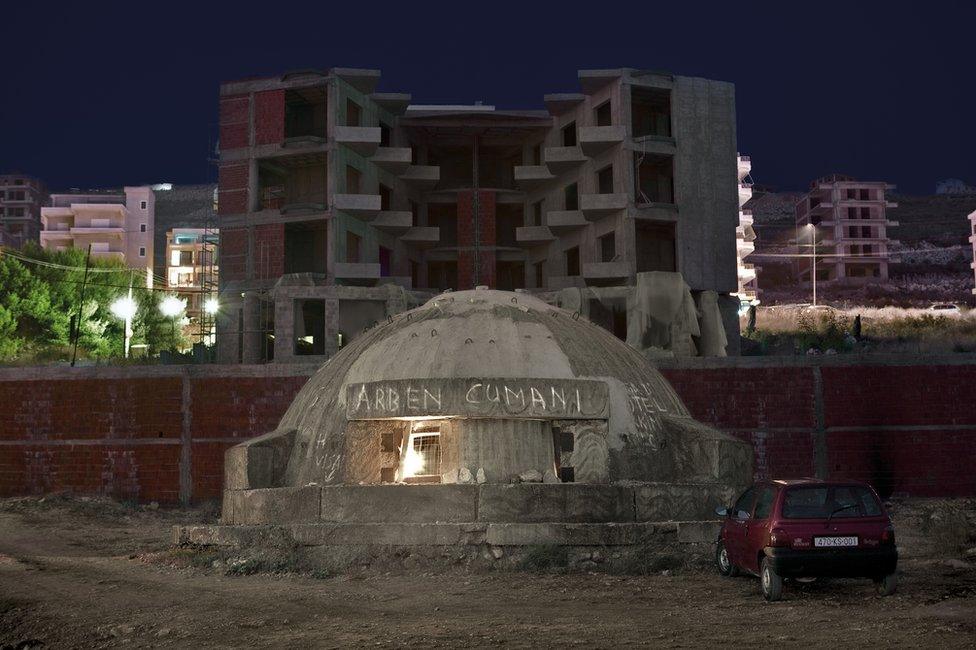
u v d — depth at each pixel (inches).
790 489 560.4
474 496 767.7
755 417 1342.3
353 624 492.4
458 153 2482.8
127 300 2709.2
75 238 4143.7
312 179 2144.4
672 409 954.1
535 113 2327.8
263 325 2076.8
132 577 703.7
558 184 2305.6
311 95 2142.0
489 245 2369.6
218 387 1384.1
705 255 2069.4
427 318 946.1
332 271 2036.2
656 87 2086.6
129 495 1365.7
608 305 1913.1
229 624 506.0
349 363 956.0
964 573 641.6
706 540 751.7
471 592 607.5
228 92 2151.8
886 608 502.3
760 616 487.8
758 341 2176.4
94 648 468.4
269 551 770.8
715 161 2108.8
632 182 2058.3
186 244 3924.7
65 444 1387.8
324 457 880.9
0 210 4571.9
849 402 1343.5
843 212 4350.4
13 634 514.0
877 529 543.2
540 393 817.5
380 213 2187.5
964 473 1326.3
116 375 1397.6
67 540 1051.3
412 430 850.8
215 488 1362.0
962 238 5787.4
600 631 450.6
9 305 2586.1
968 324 2449.6
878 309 3174.2
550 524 731.4
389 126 2289.6
